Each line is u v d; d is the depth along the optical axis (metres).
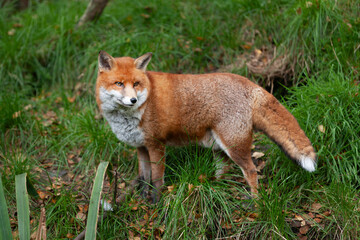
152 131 3.62
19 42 5.97
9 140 4.80
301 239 3.47
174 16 6.25
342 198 3.59
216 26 6.03
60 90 5.70
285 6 5.77
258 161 4.27
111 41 5.80
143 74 3.49
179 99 3.63
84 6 6.97
